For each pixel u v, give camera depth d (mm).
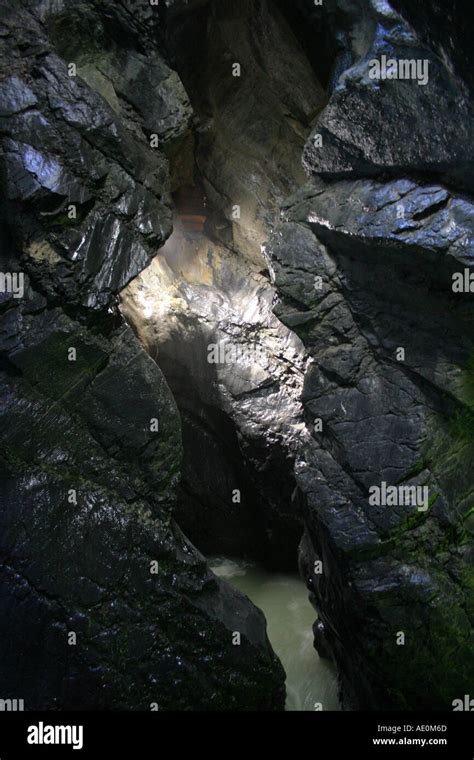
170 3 6508
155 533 6395
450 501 6566
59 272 5953
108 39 6570
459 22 5496
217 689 6414
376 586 6453
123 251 6250
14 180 5805
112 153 6215
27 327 5879
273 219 8031
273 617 8703
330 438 6773
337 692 7539
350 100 6129
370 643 6512
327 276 6621
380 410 6594
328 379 6770
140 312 9078
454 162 5855
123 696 6043
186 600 6379
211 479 9617
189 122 6887
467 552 6547
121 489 6320
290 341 8414
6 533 5789
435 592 6414
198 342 8930
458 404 6449
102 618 6039
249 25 7102
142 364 6438
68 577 5949
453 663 6449
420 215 5980
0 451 5824
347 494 6664
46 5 6234
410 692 6562
